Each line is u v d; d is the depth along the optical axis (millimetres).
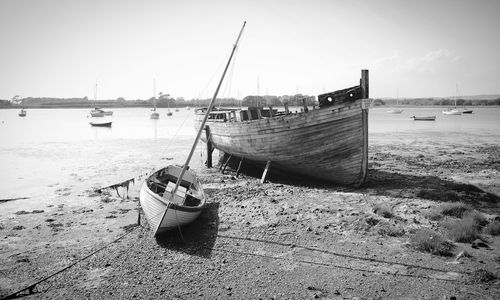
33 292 8438
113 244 11133
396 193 16156
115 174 22094
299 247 10664
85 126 69125
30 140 42031
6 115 132500
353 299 7895
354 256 9992
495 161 25031
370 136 44875
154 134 50469
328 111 15789
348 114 15516
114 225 12836
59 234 11992
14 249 10820
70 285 8734
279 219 12961
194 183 15477
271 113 19562
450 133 48219
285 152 17469
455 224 11695
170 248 10797
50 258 10188
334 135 15992
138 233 12023
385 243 10789
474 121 76375
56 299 8125
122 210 14625
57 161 27000
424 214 13086
